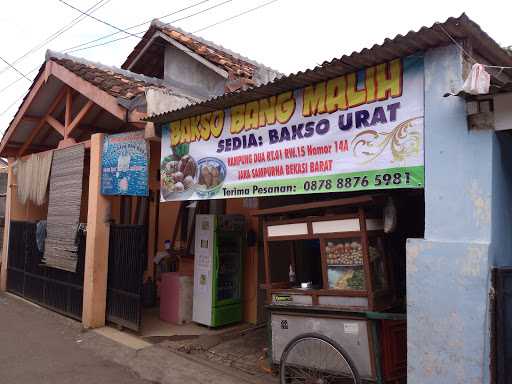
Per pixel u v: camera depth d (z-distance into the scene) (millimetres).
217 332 7211
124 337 6926
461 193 3670
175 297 7836
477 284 3514
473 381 3488
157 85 9297
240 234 7805
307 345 4602
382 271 4777
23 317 8586
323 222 4863
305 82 4613
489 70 4098
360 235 4566
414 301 3848
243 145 5379
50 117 9477
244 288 7887
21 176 10531
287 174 4867
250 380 5168
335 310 4582
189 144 6156
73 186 8250
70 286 8289
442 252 3707
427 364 3742
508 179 3885
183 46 9375
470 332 3529
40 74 8805
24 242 10344
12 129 10023
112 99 6965
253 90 4895
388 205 4508
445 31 3570
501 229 3705
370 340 4395
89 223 7637
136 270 7059
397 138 4027
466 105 3648
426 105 3871
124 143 7254
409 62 3980
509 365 3473
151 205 10250
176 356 6039
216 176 5715
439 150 3793
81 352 6547
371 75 4215
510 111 3455
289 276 5844
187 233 9117
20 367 5855
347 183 4344
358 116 4293
